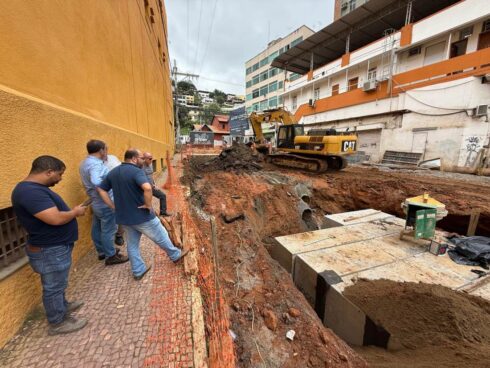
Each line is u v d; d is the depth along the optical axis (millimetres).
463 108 12859
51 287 2141
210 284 3330
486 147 12133
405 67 16750
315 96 24875
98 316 2482
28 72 2668
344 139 11891
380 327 4148
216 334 2424
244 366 2941
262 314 3885
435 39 14898
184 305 2676
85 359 2008
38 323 2361
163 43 14758
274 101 38906
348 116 19969
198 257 3725
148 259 3670
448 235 7012
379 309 4344
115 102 5477
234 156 14703
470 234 7648
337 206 11367
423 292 4461
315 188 11734
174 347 2150
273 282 4762
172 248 3346
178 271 3342
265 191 10078
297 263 6152
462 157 13008
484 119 12156
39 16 2861
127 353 2078
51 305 2170
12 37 2445
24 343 2133
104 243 3322
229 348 2375
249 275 4797
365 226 7949
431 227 6258
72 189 3320
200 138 37000
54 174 2059
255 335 3455
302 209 10344
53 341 2164
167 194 7461
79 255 3506
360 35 21297
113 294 2834
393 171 13828
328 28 20125
